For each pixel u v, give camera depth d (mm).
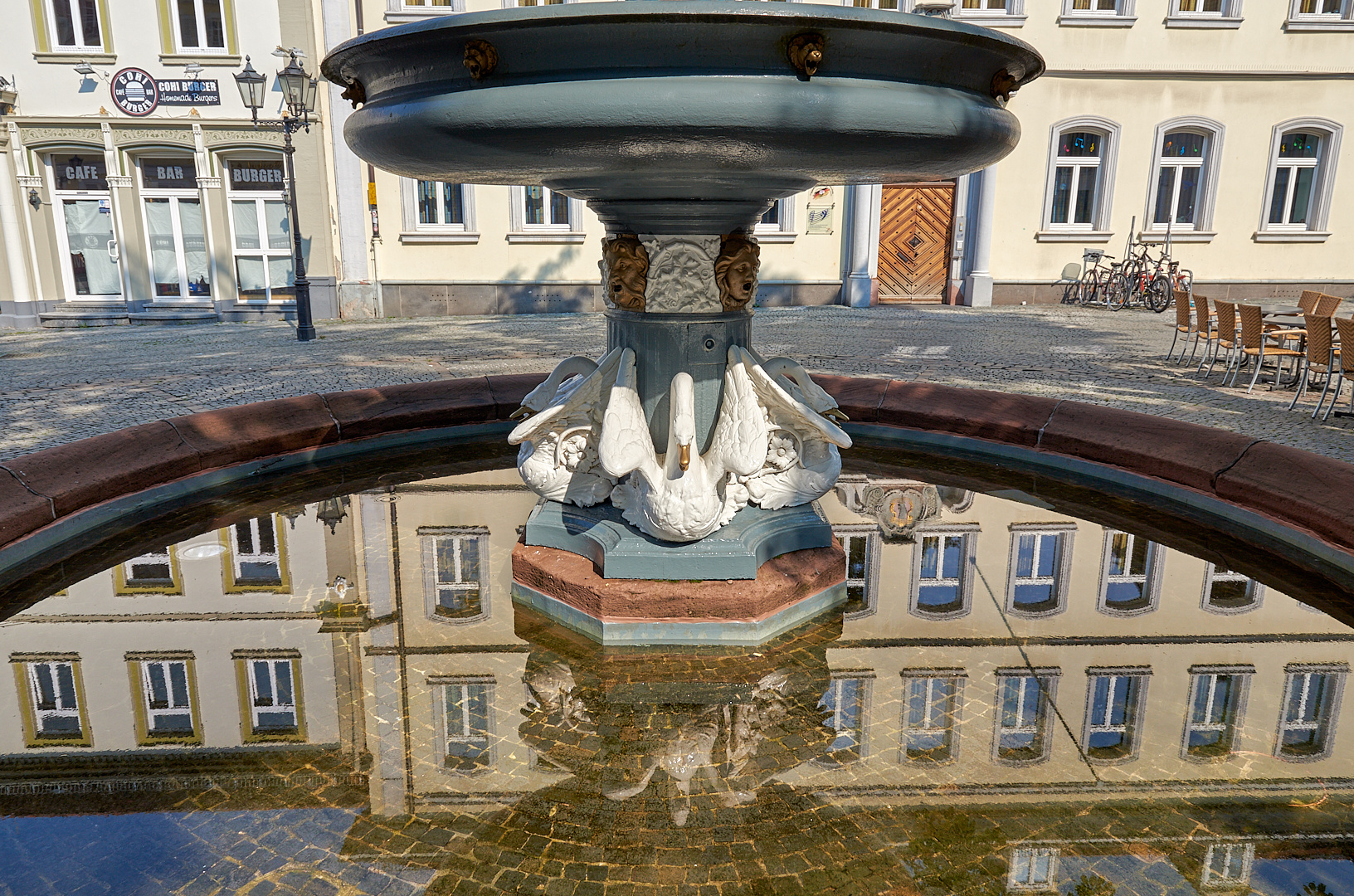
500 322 15266
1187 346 11227
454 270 16719
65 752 2605
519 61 2453
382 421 6348
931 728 2781
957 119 2631
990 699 2965
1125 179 16781
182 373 9492
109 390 8406
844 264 17156
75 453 4762
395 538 4551
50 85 15367
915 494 5340
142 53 15305
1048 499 5211
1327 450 6047
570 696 3010
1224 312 8953
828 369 9312
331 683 3066
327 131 15773
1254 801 2385
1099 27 16047
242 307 16375
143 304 16531
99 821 2295
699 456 3906
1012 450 6090
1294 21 16062
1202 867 2129
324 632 3467
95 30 15258
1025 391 8164
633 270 3826
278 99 15492
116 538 4504
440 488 5418
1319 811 2350
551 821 2314
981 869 2125
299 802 2383
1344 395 8367
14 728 2744
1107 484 5512
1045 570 4133
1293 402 7828
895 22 2395
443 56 2576
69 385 8727
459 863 2150
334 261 16406
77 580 3967
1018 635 3455
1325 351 7371
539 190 16703
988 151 2875
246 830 2264
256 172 16031
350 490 5355
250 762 2562
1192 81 16359
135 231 16234
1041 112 16422
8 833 2244
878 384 6914
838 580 3793
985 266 17016
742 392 3715
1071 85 16312
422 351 11328
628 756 2639
